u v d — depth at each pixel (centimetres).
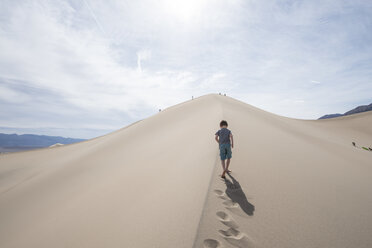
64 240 394
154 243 265
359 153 1154
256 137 846
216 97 2862
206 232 262
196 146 746
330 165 638
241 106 2506
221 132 477
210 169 479
